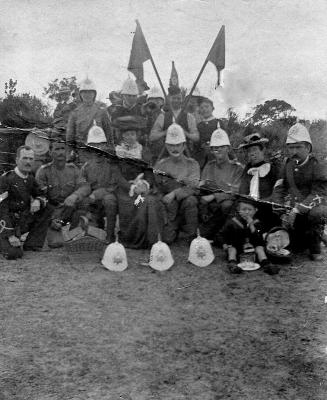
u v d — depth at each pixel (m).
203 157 4.15
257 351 2.51
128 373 2.31
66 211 4.13
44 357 2.43
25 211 4.05
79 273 3.57
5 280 3.42
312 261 3.79
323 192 3.73
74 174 4.18
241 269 3.58
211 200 4.04
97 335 2.65
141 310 2.97
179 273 3.58
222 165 4.00
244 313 2.93
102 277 3.50
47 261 3.84
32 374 2.28
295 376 2.30
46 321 2.80
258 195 3.82
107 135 4.05
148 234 4.05
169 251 3.73
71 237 4.11
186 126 4.06
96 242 3.91
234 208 3.89
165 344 2.57
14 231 4.00
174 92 3.99
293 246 3.92
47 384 2.21
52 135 4.16
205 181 4.03
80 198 4.09
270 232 3.75
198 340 2.62
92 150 4.04
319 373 2.32
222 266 3.71
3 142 4.27
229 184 3.99
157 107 4.05
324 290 3.23
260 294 3.19
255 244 3.78
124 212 4.06
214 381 2.26
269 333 2.69
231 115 4.04
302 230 3.82
